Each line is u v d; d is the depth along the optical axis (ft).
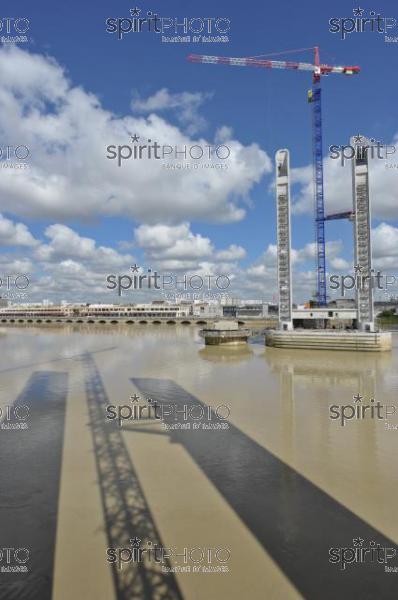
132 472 53.78
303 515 42.55
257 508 44.04
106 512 43.39
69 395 103.19
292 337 219.82
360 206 204.03
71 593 31.83
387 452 60.29
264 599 31.27
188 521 41.60
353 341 205.16
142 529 40.24
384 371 143.95
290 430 71.46
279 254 229.86
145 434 69.87
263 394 103.04
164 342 290.35
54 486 49.60
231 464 56.24
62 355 204.03
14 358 190.70
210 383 120.26
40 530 40.16
